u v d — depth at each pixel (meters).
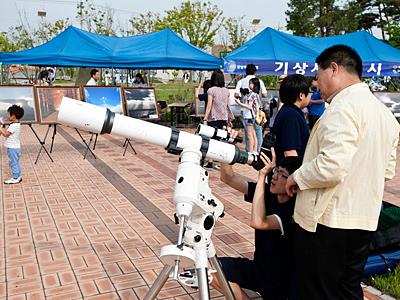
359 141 1.99
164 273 2.12
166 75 33.72
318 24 42.66
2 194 5.86
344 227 2.04
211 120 7.16
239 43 26.59
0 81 19.42
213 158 2.13
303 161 2.18
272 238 2.41
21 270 3.58
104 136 11.54
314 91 8.00
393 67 11.13
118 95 9.24
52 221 4.81
